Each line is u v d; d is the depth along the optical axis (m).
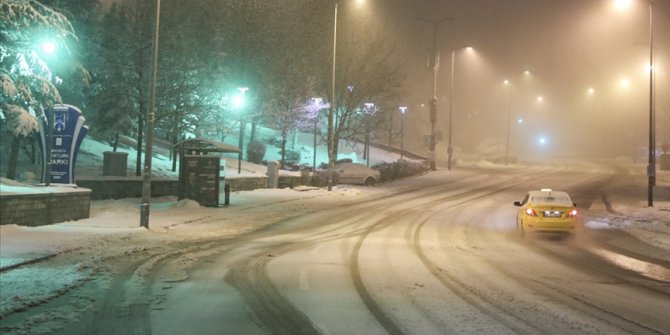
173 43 32.44
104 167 28.25
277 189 35.59
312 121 45.34
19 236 14.39
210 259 13.13
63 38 20.48
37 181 23.98
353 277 11.26
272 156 50.72
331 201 31.09
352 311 8.50
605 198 35.69
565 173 58.44
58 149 19.58
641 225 23.06
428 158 59.03
